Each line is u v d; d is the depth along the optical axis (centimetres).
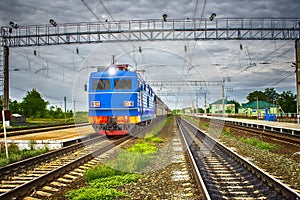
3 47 3066
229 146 1798
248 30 2872
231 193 777
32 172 1032
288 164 1176
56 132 2427
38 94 8038
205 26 2881
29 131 2359
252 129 3061
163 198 739
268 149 1625
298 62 3127
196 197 737
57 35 2950
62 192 796
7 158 1204
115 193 758
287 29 2848
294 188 825
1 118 1318
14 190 729
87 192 756
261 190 794
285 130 2541
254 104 8900
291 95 9494
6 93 3192
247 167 1062
